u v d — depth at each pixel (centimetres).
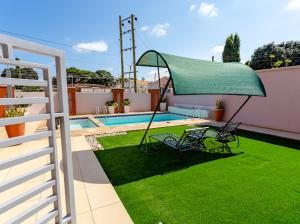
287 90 925
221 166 518
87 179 438
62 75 214
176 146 554
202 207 336
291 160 559
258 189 397
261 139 794
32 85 180
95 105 1669
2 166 151
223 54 3719
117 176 458
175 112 1719
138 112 1786
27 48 173
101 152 627
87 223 293
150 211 325
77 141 751
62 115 216
